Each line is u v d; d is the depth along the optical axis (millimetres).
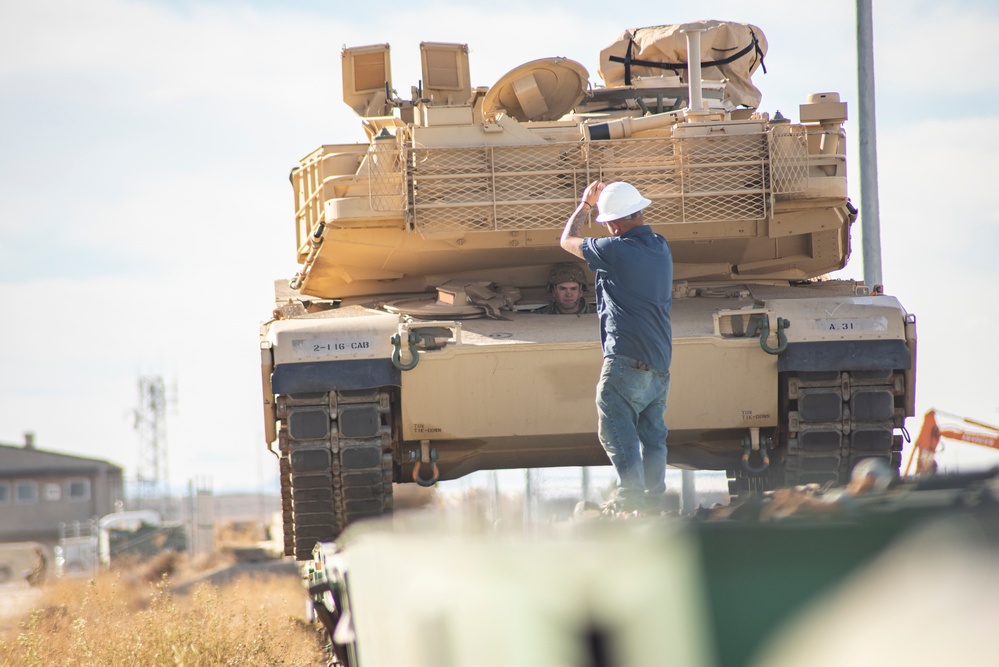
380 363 24422
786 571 5672
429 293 29797
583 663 6301
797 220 28031
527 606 6984
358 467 24891
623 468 18859
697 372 24594
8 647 27969
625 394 18875
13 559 162750
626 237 19219
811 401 24672
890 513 6035
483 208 26719
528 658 6996
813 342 24453
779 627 5594
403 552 10578
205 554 90500
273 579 60094
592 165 26875
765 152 26812
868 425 25016
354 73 32844
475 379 24531
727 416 25031
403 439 25344
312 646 31500
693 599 5777
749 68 38062
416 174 26656
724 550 5863
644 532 6164
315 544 26047
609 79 37750
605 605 6207
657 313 18938
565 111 32156
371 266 28953
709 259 29547
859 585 5406
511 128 27062
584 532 7531
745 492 30031
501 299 27547
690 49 27703
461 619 8375
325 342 24609
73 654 26891
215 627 27844
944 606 4816
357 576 14359
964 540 5129
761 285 29281
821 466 25312
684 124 26891
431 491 27344
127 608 40125
